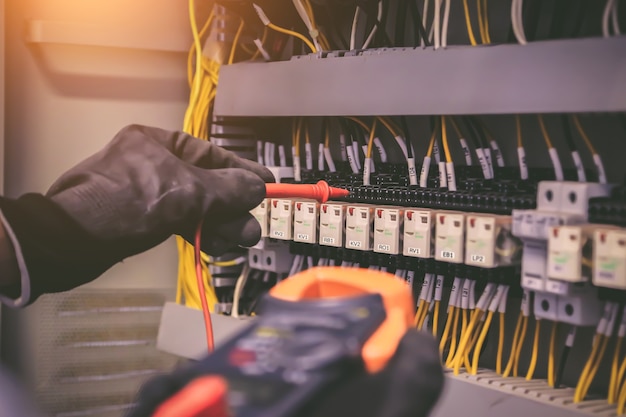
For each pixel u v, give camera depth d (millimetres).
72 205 952
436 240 1470
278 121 2139
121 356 2156
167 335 2074
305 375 383
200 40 2137
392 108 1512
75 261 969
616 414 1286
